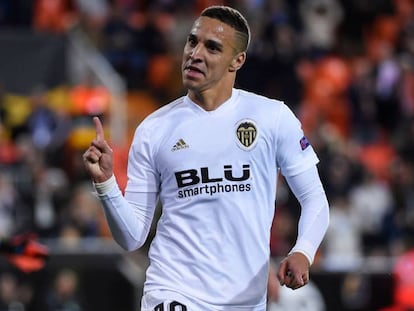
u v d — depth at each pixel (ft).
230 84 63.26
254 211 62.13
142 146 62.95
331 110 200.44
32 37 167.12
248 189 62.03
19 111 163.94
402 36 217.15
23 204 144.97
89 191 143.54
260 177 62.39
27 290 127.44
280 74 193.88
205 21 62.95
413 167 182.60
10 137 162.71
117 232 62.28
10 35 166.50
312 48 206.59
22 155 153.89
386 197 168.66
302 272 60.08
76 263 128.67
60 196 145.59
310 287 130.00
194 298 61.26
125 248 63.31
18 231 140.36
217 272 61.52
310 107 191.83
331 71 204.03
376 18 223.51
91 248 131.44
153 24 199.82
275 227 142.61
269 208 62.95
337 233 155.43
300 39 206.80
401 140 192.24
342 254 152.97
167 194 62.75
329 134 181.27
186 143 62.28
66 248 131.64
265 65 193.67
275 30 199.52
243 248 61.82
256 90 192.54
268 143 62.44
